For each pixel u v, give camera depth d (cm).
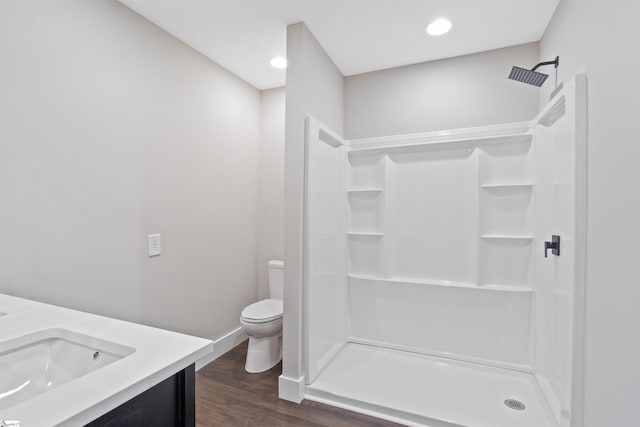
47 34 149
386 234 265
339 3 185
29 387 96
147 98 200
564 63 172
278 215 306
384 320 275
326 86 244
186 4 185
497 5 187
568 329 153
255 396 210
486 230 242
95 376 74
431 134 253
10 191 137
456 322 253
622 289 110
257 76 283
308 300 209
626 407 108
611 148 118
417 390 210
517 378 225
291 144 207
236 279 284
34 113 144
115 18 180
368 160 280
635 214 103
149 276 202
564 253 164
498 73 239
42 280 148
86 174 166
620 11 112
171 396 85
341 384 216
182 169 226
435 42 229
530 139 228
